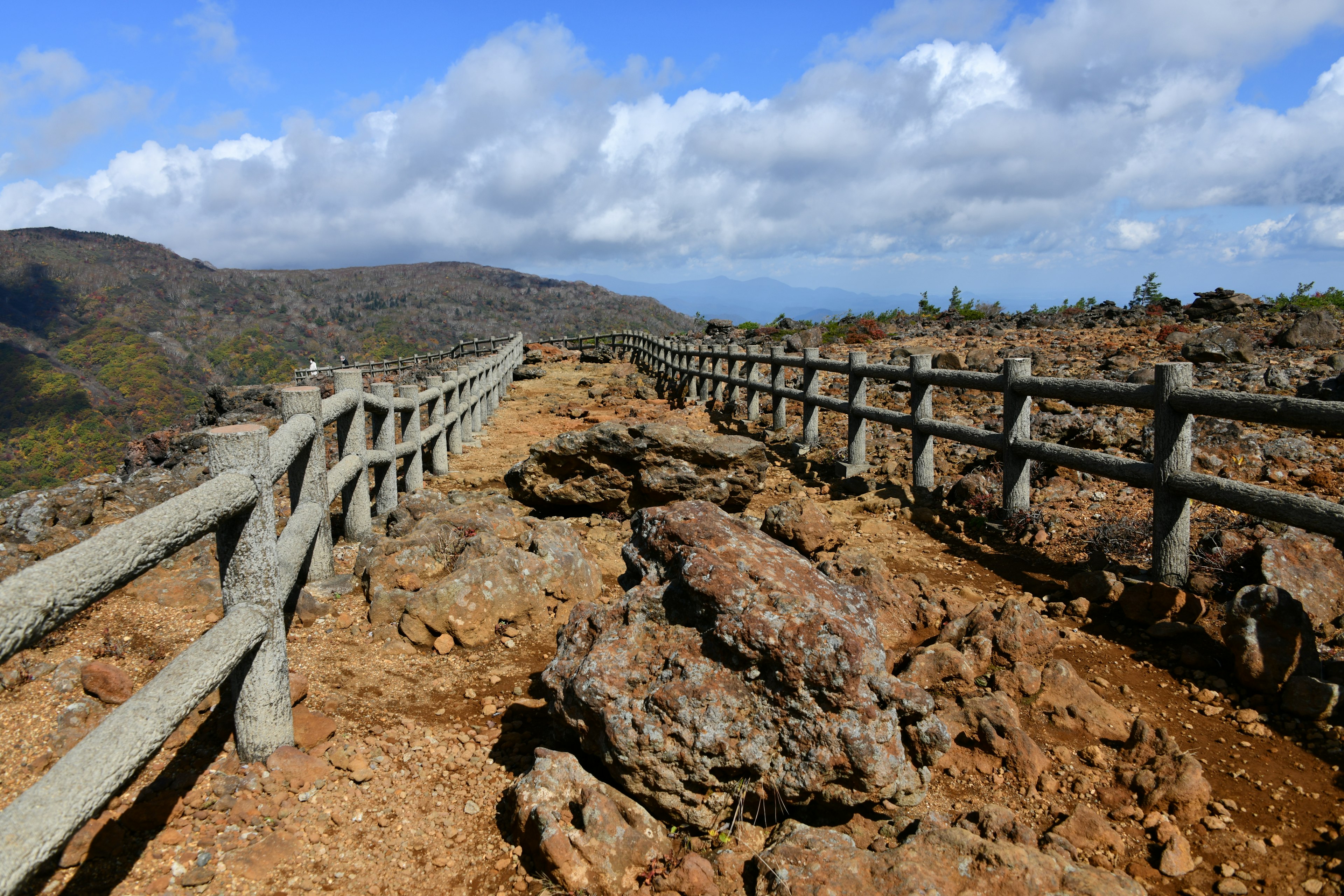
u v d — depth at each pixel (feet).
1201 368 32.37
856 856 7.35
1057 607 13.74
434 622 12.84
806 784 7.90
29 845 5.21
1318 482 17.49
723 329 90.22
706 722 8.07
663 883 7.51
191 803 8.40
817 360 28.40
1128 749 9.63
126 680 10.39
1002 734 9.62
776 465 27.89
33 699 10.34
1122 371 32.22
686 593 9.11
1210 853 7.97
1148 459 20.75
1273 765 9.42
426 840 8.29
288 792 8.79
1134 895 7.04
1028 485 18.53
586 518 20.30
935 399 32.94
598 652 8.88
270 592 9.12
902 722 8.75
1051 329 53.93
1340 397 23.57
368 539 16.03
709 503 10.87
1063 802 8.84
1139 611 13.11
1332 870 7.59
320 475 14.92
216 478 8.55
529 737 10.23
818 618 8.16
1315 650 10.72
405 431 23.93
